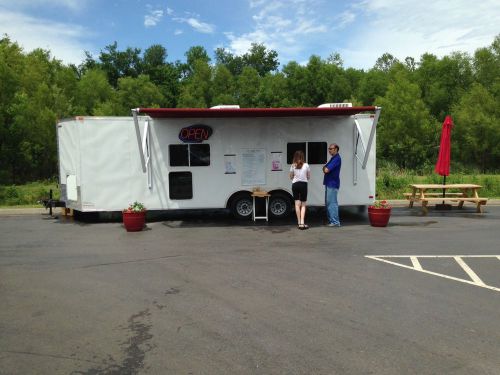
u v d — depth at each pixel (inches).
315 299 212.4
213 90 2338.8
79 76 2687.0
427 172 1036.5
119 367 149.0
